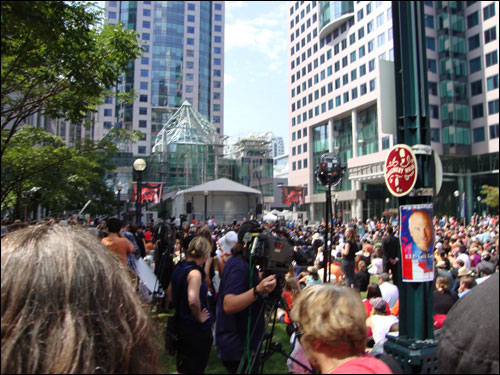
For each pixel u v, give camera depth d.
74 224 1.00
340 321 1.67
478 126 46.56
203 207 33.12
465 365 1.21
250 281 3.20
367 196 54.78
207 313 3.76
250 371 3.08
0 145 8.68
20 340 0.71
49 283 0.77
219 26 91.81
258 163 48.25
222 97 89.25
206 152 33.25
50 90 8.07
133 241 7.13
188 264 3.78
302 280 8.45
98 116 68.94
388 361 2.14
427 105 4.18
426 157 4.06
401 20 4.33
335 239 16.14
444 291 6.33
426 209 3.92
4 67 7.45
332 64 61.34
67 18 6.69
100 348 0.76
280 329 6.93
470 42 47.72
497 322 1.19
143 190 20.38
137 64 70.50
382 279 7.93
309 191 67.00
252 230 3.35
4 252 0.82
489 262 9.45
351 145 58.88
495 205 39.59
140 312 0.87
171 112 69.81
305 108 69.12
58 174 12.95
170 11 74.69
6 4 4.64
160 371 0.85
